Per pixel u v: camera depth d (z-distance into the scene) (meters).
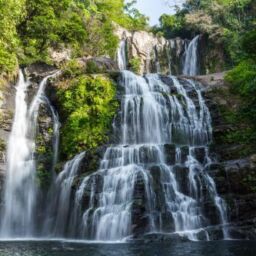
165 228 16.72
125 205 16.88
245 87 23.59
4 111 22.39
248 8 41.56
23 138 22.25
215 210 17.50
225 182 18.34
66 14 30.81
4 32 24.41
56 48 29.47
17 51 25.97
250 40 25.77
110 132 21.95
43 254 12.73
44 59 27.31
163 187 17.48
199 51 41.06
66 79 24.09
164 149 19.23
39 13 28.88
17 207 19.94
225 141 21.41
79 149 21.16
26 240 17.27
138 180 17.16
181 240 15.75
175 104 22.88
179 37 46.50
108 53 35.53
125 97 22.95
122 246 14.45
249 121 22.20
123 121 22.38
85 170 19.16
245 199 17.77
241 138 21.30
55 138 22.27
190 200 17.72
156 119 22.50
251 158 18.92
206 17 42.34
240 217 17.52
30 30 28.30
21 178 20.66
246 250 13.20
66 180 18.95
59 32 29.75
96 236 16.89
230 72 25.53
